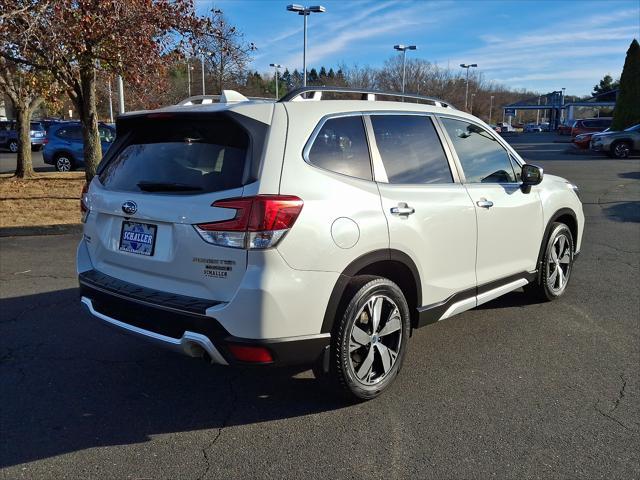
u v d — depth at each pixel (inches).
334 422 134.3
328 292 126.6
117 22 346.6
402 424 133.0
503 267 183.3
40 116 2034.9
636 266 274.4
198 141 132.7
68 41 334.6
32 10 320.5
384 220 137.0
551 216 205.9
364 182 137.9
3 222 371.9
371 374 141.9
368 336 137.8
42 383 155.5
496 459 118.5
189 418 137.3
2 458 120.0
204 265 122.2
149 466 117.3
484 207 169.6
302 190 123.6
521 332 190.5
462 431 129.5
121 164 147.0
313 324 125.6
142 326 133.3
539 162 901.8
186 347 125.3
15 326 196.7
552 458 118.7
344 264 128.7
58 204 449.1
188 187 127.4
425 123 162.2
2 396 147.9
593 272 263.9
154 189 133.1
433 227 151.6
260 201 117.3
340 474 114.0
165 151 137.8
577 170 764.0
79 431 131.3
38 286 242.4
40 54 339.9
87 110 460.4
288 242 119.3
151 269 132.6
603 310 211.3
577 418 134.8
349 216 129.9
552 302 220.2
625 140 955.3
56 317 205.8
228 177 123.0
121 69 387.2
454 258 160.9
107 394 149.6
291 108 131.7
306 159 127.9
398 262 142.4
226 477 113.4
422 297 152.4
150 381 157.2
